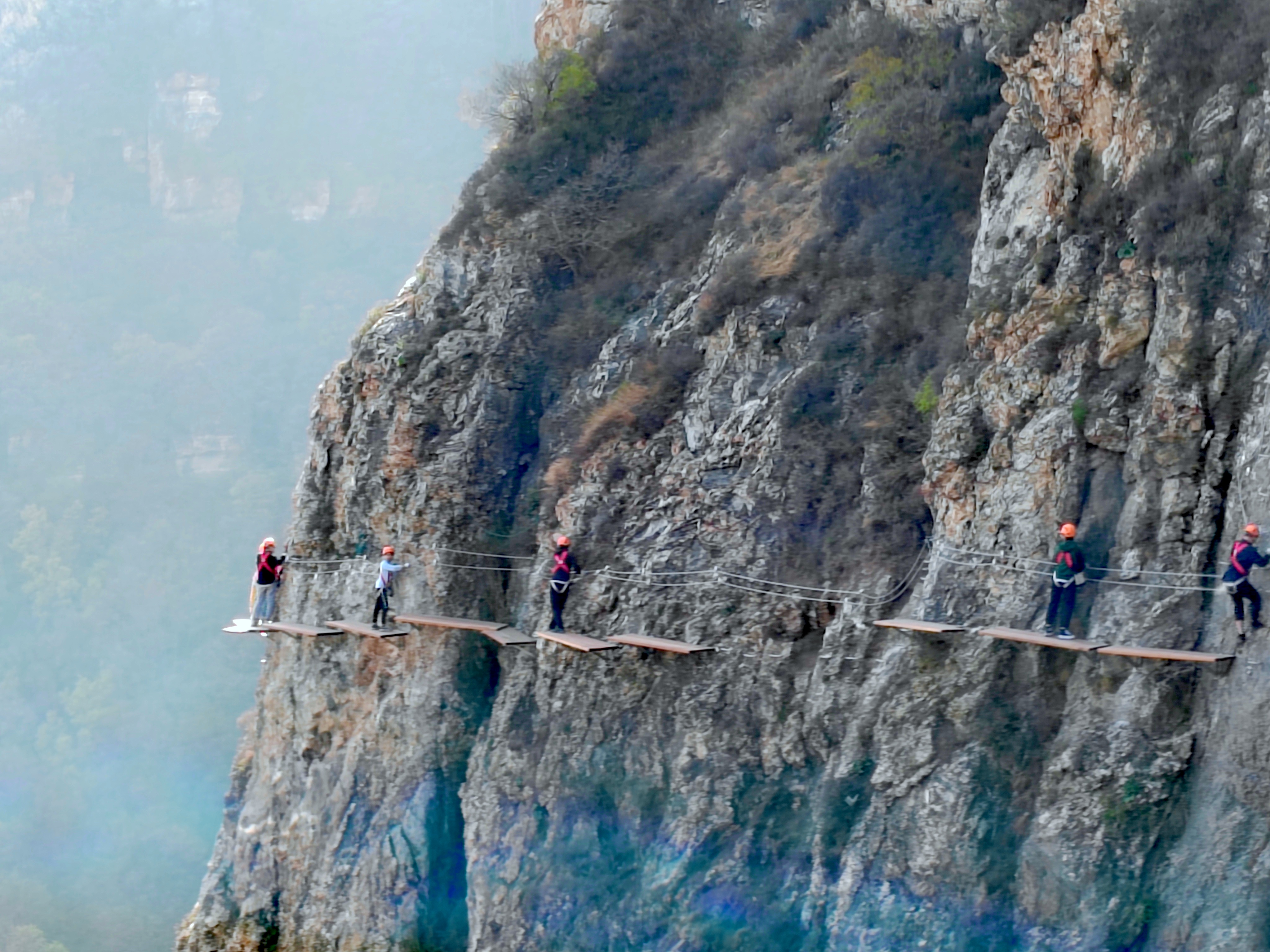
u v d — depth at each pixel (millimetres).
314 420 39188
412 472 35719
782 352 31547
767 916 25516
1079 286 24906
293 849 35562
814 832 25438
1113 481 23641
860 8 39750
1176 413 22719
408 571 34844
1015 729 23422
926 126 32938
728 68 42719
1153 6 24672
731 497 30188
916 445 27859
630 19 44000
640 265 37594
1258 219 22625
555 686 31062
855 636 26703
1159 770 21344
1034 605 23859
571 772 29797
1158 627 22125
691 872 26797
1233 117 23438
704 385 32281
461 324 37469
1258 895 19609
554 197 39438
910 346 29812
